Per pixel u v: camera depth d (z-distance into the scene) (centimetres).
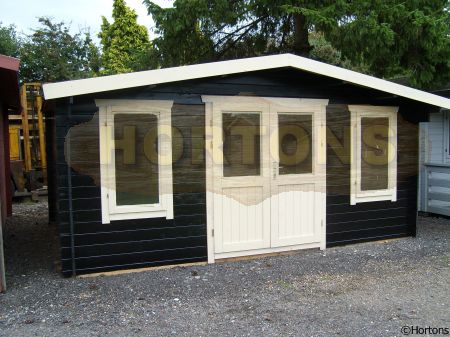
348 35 866
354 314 382
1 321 368
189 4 962
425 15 884
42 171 1180
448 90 878
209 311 389
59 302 409
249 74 530
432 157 872
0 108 730
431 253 579
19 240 686
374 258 554
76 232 472
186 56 1118
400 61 954
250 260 544
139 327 356
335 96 582
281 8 941
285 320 369
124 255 491
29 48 1705
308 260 543
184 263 518
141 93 487
